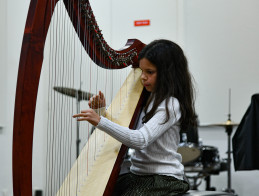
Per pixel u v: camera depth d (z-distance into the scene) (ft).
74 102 16.08
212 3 17.99
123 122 6.66
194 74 18.03
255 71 17.52
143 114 7.09
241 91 17.60
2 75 13.94
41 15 4.05
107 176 5.83
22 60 3.95
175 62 6.36
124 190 6.15
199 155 14.06
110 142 6.68
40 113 15.61
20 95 3.90
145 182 5.92
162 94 6.10
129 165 7.46
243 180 17.38
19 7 14.73
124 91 7.64
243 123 11.00
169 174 5.97
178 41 18.01
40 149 15.66
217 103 17.75
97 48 6.09
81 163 6.29
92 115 5.36
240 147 10.96
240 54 17.69
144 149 6.18
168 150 6.07
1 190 13.66
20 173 3.89
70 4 5.14
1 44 13.94
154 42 6.44
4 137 13.88
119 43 18.31
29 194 3.95
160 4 18.19
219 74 17.81
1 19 13.97
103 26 18.28
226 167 15.48
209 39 17.95
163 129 5.82
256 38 17.60
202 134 17.79
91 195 5.52
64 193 5.57
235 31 17.76
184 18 18.06
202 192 6.04
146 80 6.30
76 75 15.61
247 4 17.70
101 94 6.82
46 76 15.61
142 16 18.28
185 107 6.25
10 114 14.20
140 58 6.36
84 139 16.52
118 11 18.38
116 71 15.25
